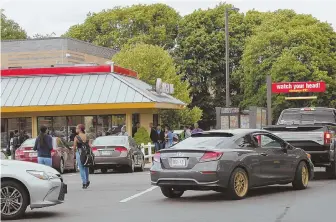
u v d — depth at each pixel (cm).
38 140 1630
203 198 1372
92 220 1056
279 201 1272
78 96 3422
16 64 5466
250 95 5584
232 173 1291
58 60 5350
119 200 1375
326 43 5353
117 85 3462
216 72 6172
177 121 4666
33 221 1059
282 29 5438
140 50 4834
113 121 3416
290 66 5056
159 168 1327
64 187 1148
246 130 1411
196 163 1278
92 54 5794
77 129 1703
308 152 1762
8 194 1089
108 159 2352
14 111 3409
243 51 5831
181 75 5075
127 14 6462
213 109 6250
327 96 5162
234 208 1170
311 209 1139
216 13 6238
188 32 6219
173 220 1028
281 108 5228
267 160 1394
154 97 3406
